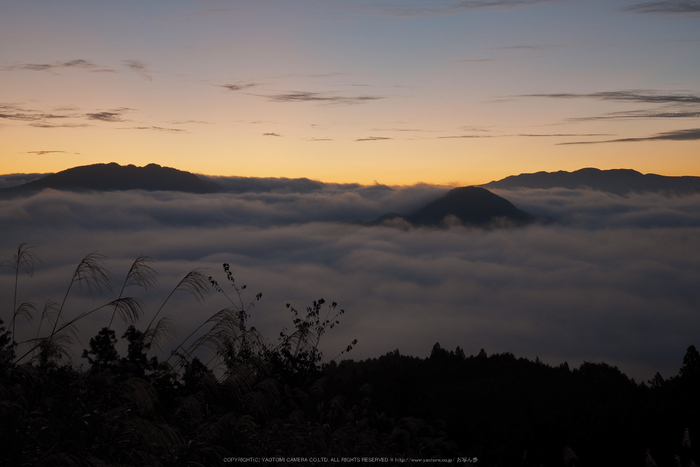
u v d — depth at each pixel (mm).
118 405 4406
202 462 4199
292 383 8750
